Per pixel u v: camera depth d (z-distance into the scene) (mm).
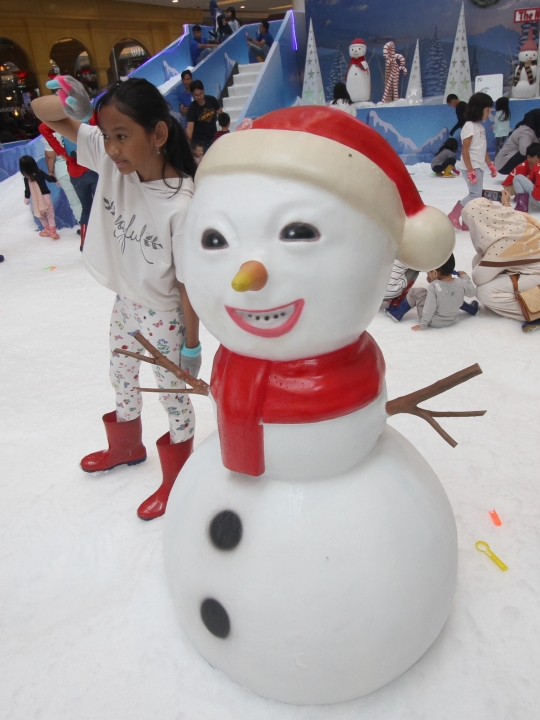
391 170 1276
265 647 1409
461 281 4020
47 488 2586
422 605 1471
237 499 1452
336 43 12383
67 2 16547
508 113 9859
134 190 1877
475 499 2338
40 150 10148
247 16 21016
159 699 1627
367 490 1433
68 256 7051
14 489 2604
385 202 1244
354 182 1185
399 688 1609
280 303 1209
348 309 1260
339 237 1196
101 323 4703
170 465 2305
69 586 2066
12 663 1765
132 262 1967
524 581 1936
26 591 2061
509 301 3998
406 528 1449
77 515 2396
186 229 1354
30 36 16328
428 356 3668
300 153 1163
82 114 1872
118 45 20688
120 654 1764
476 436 2754
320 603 1360
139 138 1711
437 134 11156
